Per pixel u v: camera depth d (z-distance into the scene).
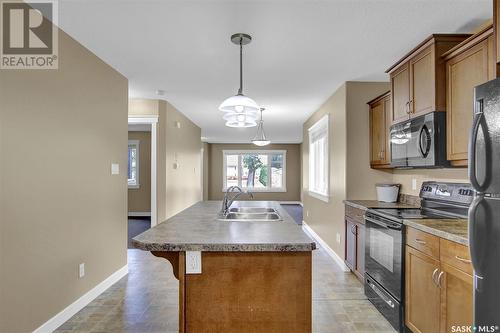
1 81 1.93
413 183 3.40
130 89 4.21
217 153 11.38
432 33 2.54
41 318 2.26
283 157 11.38
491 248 1.45
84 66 2.80
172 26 2.42
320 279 3.58
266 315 1.71
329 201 4.61
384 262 2.63
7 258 1.96
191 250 1.65
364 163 3.86
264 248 1.63
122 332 2.41
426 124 2.47
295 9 2.18
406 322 2.30
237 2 2.10
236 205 3.39
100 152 3.08
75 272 2.67
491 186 1.45
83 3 2.10
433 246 1.97
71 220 2.61
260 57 3.06
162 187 4.84
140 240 1.72
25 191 2.11
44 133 2.29
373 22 2.37
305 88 4.16
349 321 2.60
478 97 1.56
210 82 3.88
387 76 3.64
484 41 1.97
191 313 1.71
